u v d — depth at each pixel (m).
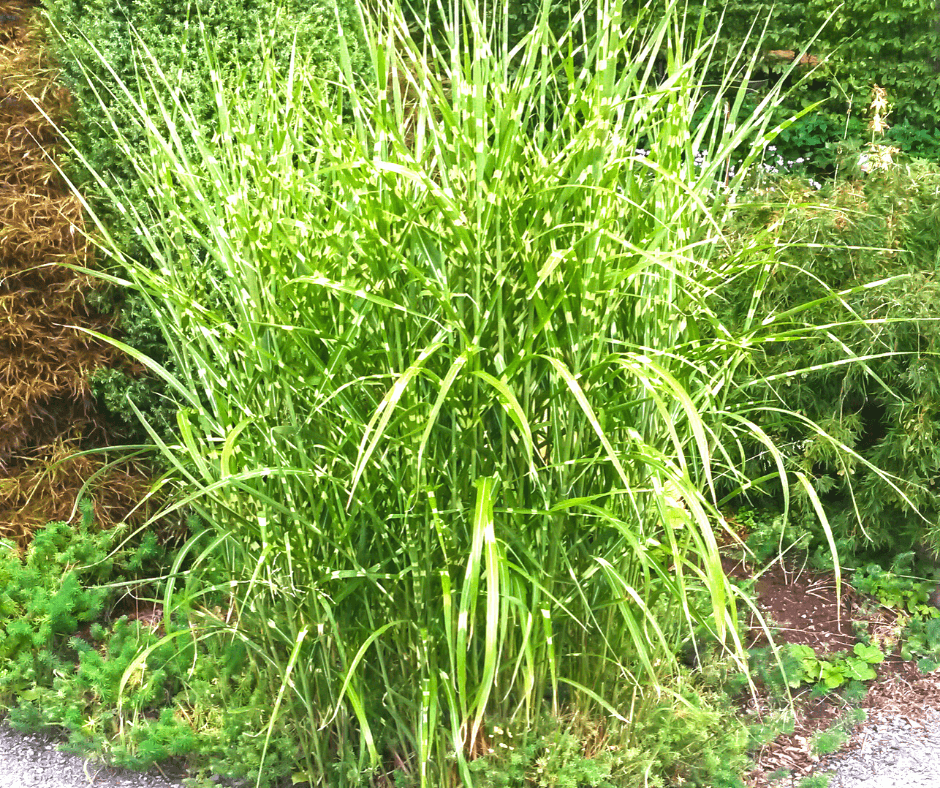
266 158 2.52
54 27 3.67
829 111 8.19
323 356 2.37
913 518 3.87
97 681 2.96
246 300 2.39
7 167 3.81
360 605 2.47
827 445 3.84
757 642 3.45
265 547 2.20
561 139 2.49
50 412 3.93
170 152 2.51
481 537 1.92
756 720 2.99
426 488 2.15
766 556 3.99
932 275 3.82
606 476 2.39
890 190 4.06
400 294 2.25
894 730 3.05
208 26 3.88
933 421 3.75
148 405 3.89
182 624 3.23
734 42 7.74
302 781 2.54
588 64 2.36
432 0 5.55
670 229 2.38
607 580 2.43
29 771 2.81
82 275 3.76
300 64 2.91
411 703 2.38
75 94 3.80
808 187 4.33
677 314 2.46
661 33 2.47
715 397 2.75
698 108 7.57
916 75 8.04
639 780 2.48
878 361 3.82
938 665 3.36
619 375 2.39
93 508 3.68
